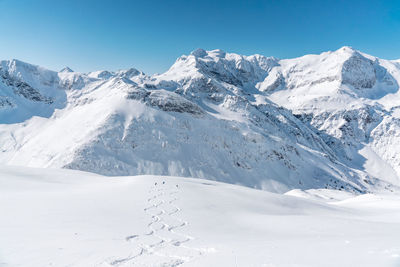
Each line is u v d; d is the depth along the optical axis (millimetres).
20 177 42781
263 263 9320
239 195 37312
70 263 10844
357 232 18375
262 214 27891
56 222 18328
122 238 15047
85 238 14688
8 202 24438
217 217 23938
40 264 10727
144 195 32250
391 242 12211
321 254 10156
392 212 45438
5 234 14984
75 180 45844
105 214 21828
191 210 26078
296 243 13367
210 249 12695
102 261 11016
